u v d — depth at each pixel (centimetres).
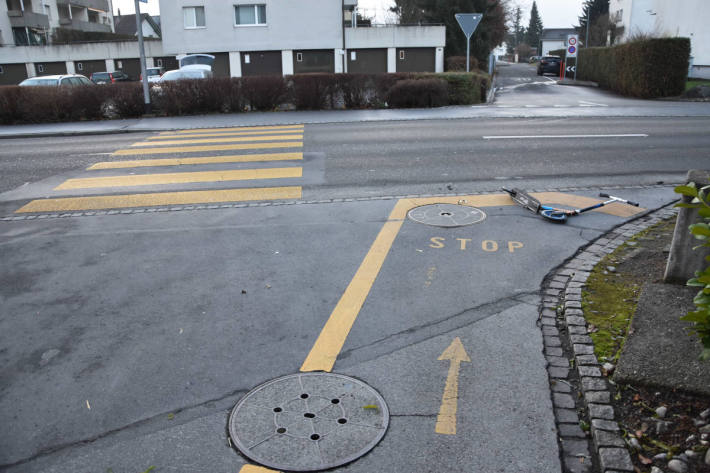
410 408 340
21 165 1180
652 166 995
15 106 1938
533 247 604
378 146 1245
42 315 482
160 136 1523
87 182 984
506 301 479
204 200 838
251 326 450
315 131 1500
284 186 906
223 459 303
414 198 812
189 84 1983
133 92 1966
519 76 4703
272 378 377
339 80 2011
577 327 423
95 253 629
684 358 358
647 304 428
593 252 584
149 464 301
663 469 282
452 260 573
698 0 3694
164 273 564
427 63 4125
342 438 315
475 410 337
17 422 341
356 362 393
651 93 2375
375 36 4031
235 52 3884
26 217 786
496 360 390
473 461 296
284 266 571
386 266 562
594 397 339
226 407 348
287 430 323
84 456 309
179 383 375
